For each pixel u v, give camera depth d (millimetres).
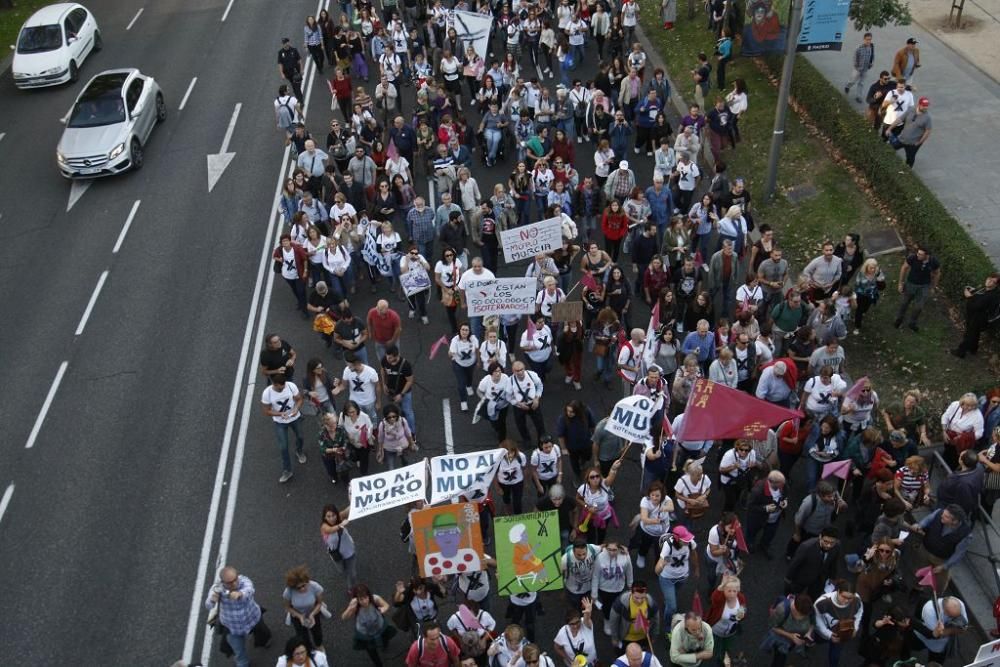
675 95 27656
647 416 13508
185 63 32031
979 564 13867
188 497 15906
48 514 15742
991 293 16578
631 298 19734
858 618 11531
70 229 23703
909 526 13133
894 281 19391
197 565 14656
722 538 12484
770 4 21547
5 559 14953
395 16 29000
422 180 24484
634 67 26281
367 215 20859
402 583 12234
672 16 30953
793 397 15383
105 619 13891
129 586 14383
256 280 21391
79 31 32312
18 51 31156
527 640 12828
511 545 11828
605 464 14508
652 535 13133
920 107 20766
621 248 21094
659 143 24109
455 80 27219
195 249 22578
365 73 29266
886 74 22328
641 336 15773
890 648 11742
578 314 16578
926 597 12961
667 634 12969
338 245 19391
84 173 25203
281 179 25188
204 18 35594
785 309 16734
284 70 27734
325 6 35625
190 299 20875
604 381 17672
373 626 11961
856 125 22688
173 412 17797
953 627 11594
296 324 19875
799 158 23562
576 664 10875
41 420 17766
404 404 15938
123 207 24484
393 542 14766
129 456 16828
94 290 21359
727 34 26672
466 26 27078
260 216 23703
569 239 19297
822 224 21406
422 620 12133
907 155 21438
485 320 17125
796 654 12711
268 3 36438
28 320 20500
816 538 12188
